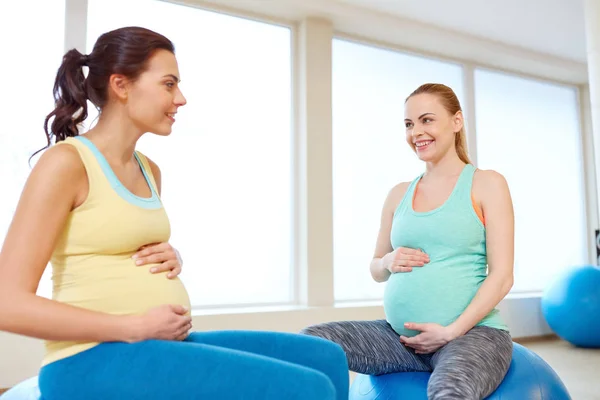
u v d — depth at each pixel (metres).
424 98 1.71
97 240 1.07
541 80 5.61
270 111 4.12
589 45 3.61
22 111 3.26
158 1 3.75
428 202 1.69
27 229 0.97
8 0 3.29
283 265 4.07
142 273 1.11
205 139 3.84
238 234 3.90
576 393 2.86
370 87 4.59
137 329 1.00
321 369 1.23
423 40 4.63
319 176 4.08
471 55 4.99
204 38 3.91
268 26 4.18
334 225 4.30
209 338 1.23
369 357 1.59
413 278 1.60
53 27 3.39
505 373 1.47
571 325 4.32
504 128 5.30
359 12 4.21
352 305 4.10
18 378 2.94
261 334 1.26
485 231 1.61
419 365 1.64
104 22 3.56
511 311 4.84
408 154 4.72
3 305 0.92
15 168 3.22
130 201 1.11
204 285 3.75
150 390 0.96
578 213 5.71
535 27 4.62
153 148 3.64
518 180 5.33
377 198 4.51
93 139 1.16
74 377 0.98
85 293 1.05
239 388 0.95
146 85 1.14
